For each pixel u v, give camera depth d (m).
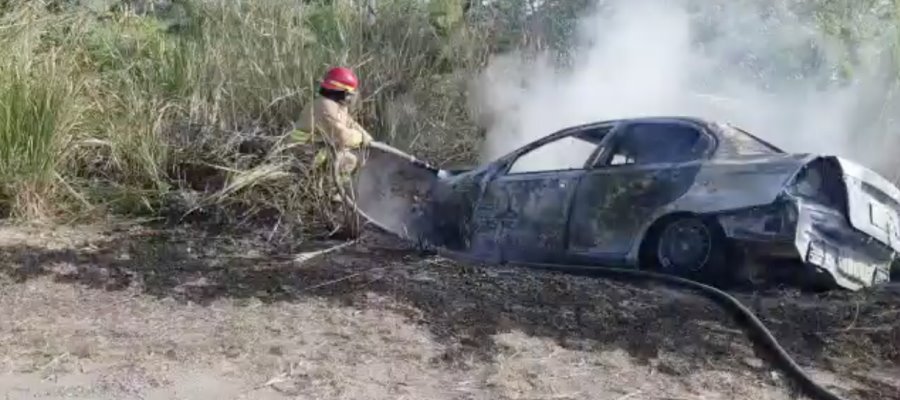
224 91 9.41
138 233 7.91
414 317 5.77
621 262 6.95
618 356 5.34
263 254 7.36
